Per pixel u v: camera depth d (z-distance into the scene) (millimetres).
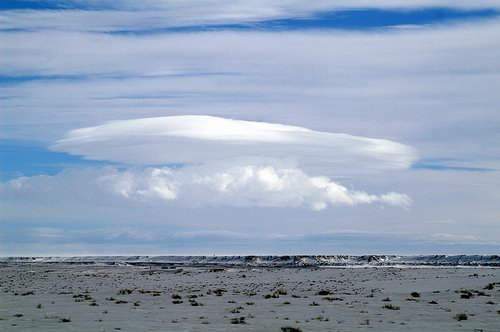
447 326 35219
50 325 36594
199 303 52312
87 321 38781
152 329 34062
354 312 44062
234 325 35938
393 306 47500
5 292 72562
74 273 139000
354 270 148875
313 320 38844
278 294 62219
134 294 66188
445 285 77562
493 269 152250
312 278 106500
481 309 45406
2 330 34062
